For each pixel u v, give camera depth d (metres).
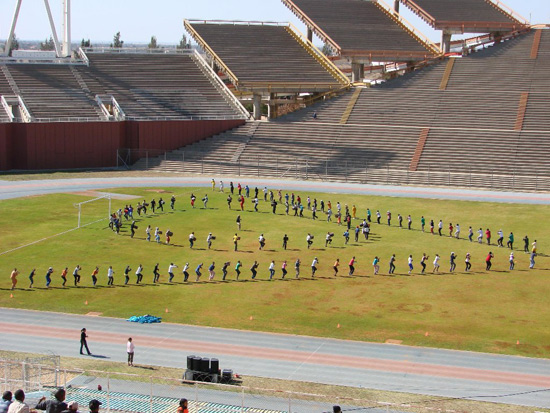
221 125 114.31
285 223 75.00
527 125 102.69
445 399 36.22
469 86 115.19
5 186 92.38
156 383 37.28
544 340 44.72
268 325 47.53
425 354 42.66
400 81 120.19
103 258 62.12
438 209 80.31
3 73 112.00
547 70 115.81
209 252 64.38
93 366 39.72
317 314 49.53
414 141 103.19
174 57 126.12
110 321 48.16
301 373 39.88
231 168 104.44
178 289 54.94
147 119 111.44
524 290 54.34
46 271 58.50
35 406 26.64
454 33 128.50
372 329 46.75
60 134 105.69
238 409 33.81
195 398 34.75
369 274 58.47
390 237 69.56
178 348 43.50
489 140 100.25
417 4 130.88
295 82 119.25
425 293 53.78
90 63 119.69
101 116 109.19
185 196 88.00
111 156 109.19
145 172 105.31
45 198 85.69
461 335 45.59
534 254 59.88
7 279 56.38
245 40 128.25
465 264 61.00
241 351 43.06
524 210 79.38
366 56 122.88
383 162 100.62
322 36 125.88
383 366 40.91
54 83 113.00
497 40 132.62
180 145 112.44
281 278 57.59
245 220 76.19
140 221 75.19
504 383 38.59
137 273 56.09
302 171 101.75
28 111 106.19
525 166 94.88
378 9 136.88
